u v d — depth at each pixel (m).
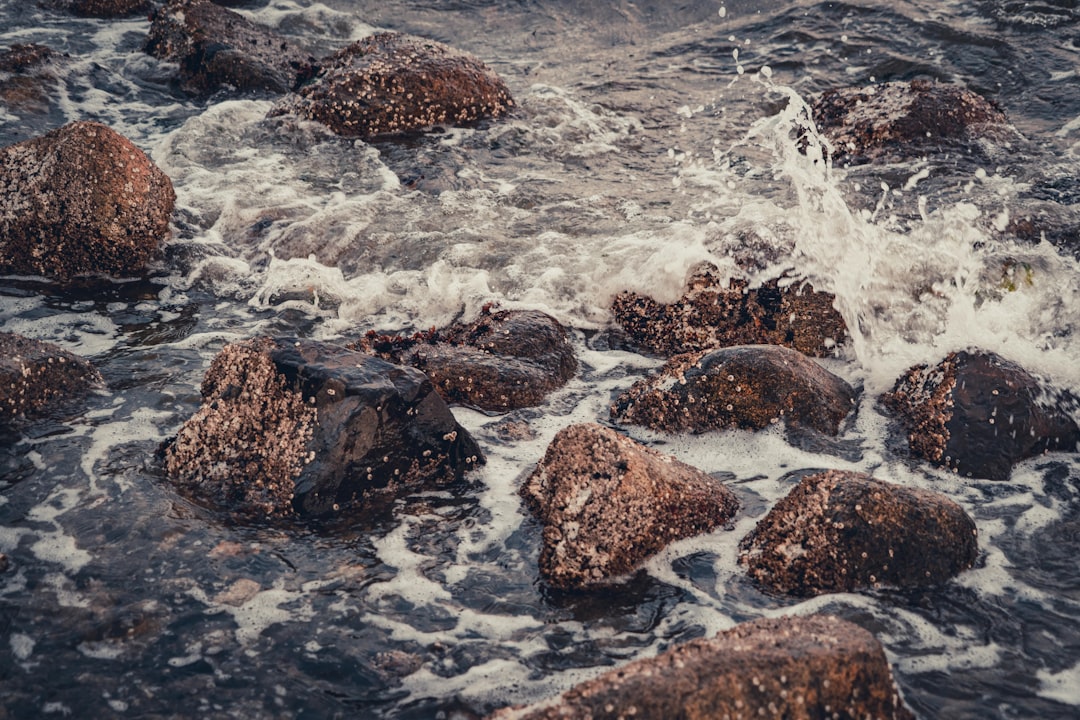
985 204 8.76
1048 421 5.83
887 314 7.11
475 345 6.69
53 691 4.05
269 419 5.34
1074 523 5.23
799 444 5.94
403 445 5.41
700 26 14.29
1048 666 4.24
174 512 5.16
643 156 10.39
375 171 9.91
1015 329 6.86
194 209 9.02
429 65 10.98
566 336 7.15
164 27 12.54
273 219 8.85
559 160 10.30
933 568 4.72
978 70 11.80
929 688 4.10
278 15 14.92
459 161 10.12
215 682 4.13
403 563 4.89
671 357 7.04
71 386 6.25
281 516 5.18
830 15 13.55
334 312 7.61
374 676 4.19
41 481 5.40
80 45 13.02
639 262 7.82
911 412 6.12
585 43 14.16
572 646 4.37
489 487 5.50
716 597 4.66
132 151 8.25
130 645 4.30
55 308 7.51
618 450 4.97
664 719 3.48
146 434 5.88
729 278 7.26
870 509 4.73
